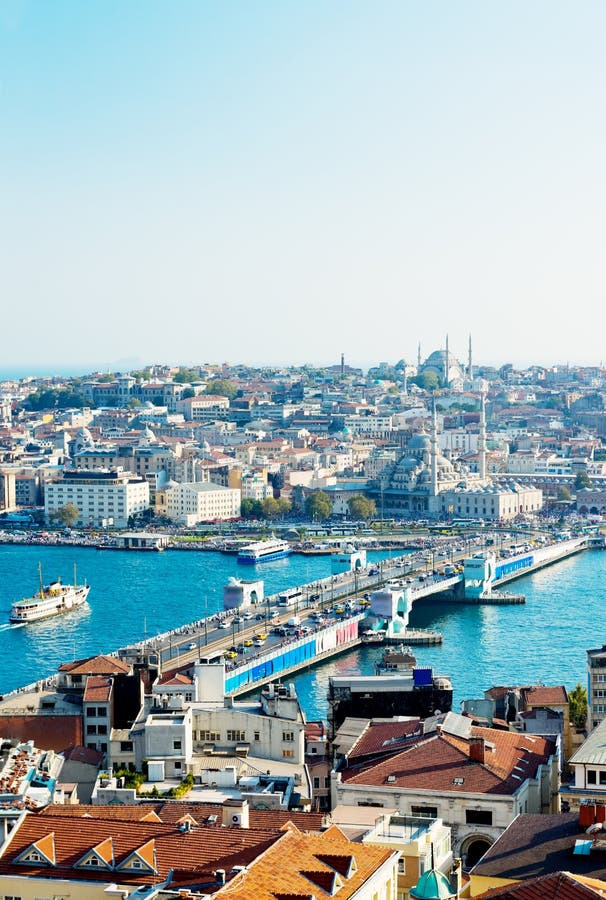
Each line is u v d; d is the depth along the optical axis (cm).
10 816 17038
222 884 15025
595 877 16175
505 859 17188
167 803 19838
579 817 18000
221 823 18988
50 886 15800
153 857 16062
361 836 19338
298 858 15862
